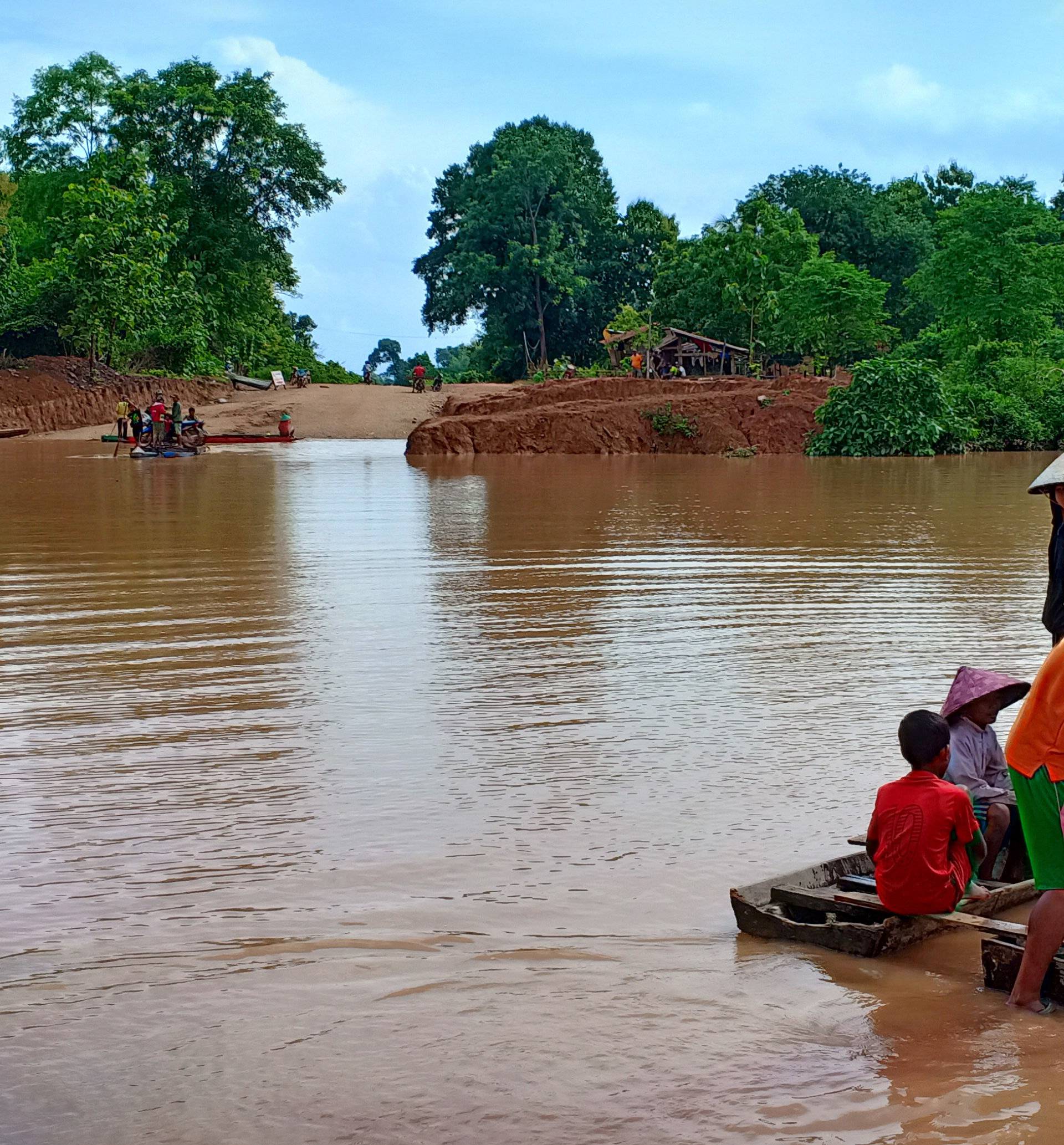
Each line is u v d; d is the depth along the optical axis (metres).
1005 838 4.89
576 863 4.87
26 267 59.78
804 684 7.98
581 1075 3.27
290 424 45.16
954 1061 3.36
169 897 4.54
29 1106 3.14
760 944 4.18
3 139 65.62
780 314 56.22
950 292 50.00
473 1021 3.59
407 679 8.14
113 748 6.54
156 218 54.56
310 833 5.21
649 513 19.14
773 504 20.58
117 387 50.75
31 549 14.59
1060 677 3.75
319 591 11.70
